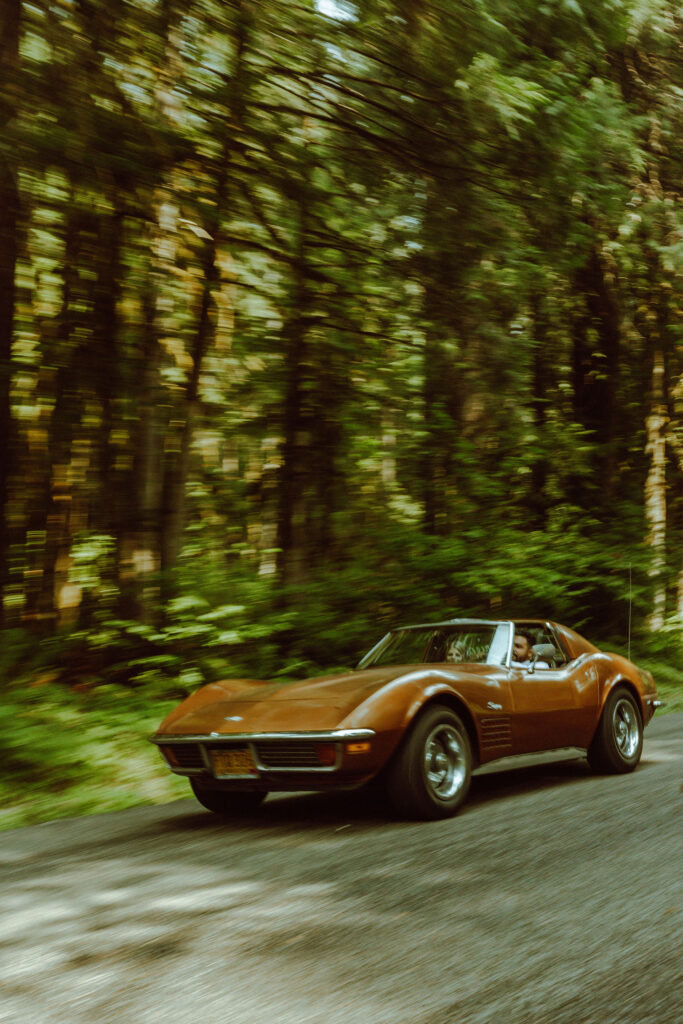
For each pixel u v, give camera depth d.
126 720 8.72
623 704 7.35
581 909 3.63
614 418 19.23
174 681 10.25
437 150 11.14
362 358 12.80
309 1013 2.70
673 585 18.89
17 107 8.49
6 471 9.67
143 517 11.29
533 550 15.32
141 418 11.08
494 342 13.41
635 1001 2.75
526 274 12.56
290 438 12.78
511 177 11.60
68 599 11.32
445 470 14.66
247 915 3.66
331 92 10.98
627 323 18.75
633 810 5.60
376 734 5.24
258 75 10.34
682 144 17.77
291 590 12.20
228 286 12.30
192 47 9.94
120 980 3.00
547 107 11.33
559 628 7.31
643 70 17.91
